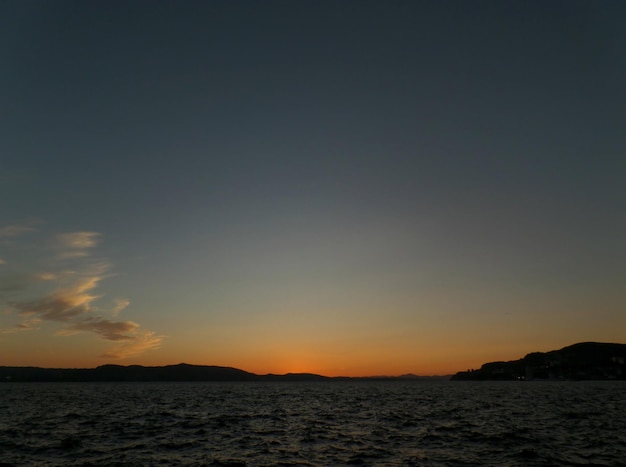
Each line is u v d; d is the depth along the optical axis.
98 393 143.88
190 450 35.28
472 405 80.00
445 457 31.78
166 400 102.75
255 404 88.50
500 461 30.34
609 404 78.50
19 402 95.19
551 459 30.67
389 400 100.38
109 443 38.34
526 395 112.75
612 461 30.00
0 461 31.14
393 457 32.06
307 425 51.00
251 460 31.55
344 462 30.73
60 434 43.62
